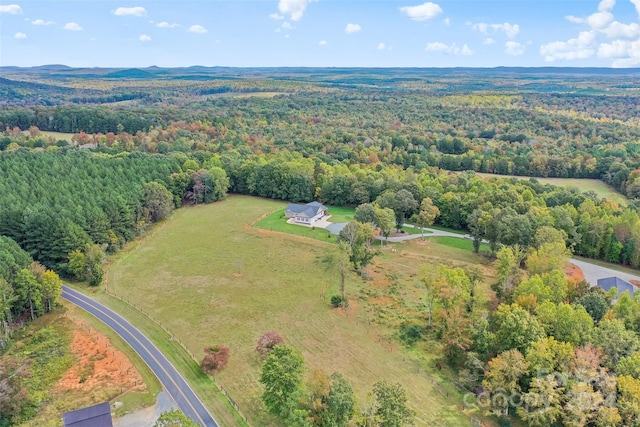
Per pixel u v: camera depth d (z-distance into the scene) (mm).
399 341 73188
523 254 90000
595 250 106312
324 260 103875
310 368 65312
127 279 94188
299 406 53969
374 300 86375
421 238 120688
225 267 100000
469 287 77312
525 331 59938
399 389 52750
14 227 97938
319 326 76875
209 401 58594
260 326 76562
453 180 148750
